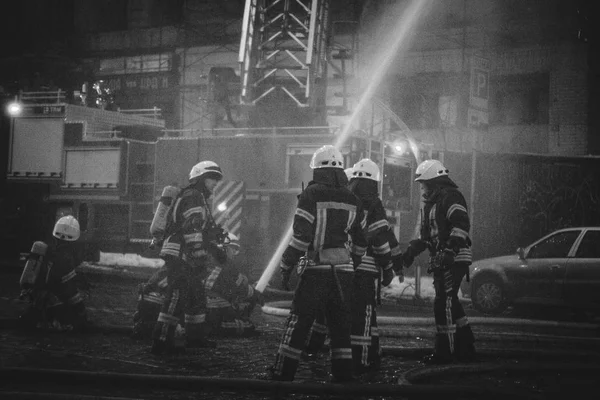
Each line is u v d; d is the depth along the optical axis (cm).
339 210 568
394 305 1337
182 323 814
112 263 1802
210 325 850
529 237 1817
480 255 1784
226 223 1480
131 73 3347
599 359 765
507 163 1811
